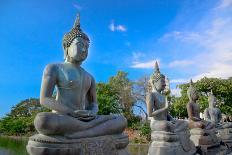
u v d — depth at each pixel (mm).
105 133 5848
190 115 11930
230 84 33906
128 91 45094
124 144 6242
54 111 5637
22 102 46219
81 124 5504
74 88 5980
